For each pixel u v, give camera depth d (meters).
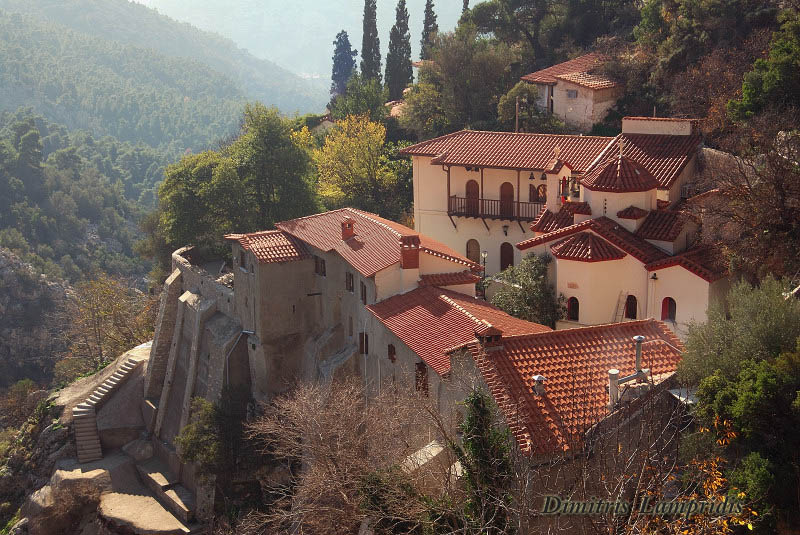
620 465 24.36
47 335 119.31
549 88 75.12
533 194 57.94
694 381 27.80
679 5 73.25
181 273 63.75
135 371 64.00
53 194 161.88
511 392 28.84
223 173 67.44
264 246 51.75
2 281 125.56
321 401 39.88
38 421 63.09
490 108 81.94
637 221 45.59
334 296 49.44
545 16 92.19
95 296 80.69
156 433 58.94
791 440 24.56
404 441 32.34
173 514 51.28
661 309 43.72
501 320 38.59
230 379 53.41
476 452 25.19
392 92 106.75
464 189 60.25
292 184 70.19
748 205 41.06
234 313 55.41
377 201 76.38
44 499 54.94
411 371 37.94
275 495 46.06
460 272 45.06
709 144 54.31
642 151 51.44
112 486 55.38
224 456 47.97
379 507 27.84
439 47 86.56
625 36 81.50
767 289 29.02
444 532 24.70
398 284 43.59
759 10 66.38
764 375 24.81
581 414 28.02
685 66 69.56
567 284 45.75
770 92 51.66
